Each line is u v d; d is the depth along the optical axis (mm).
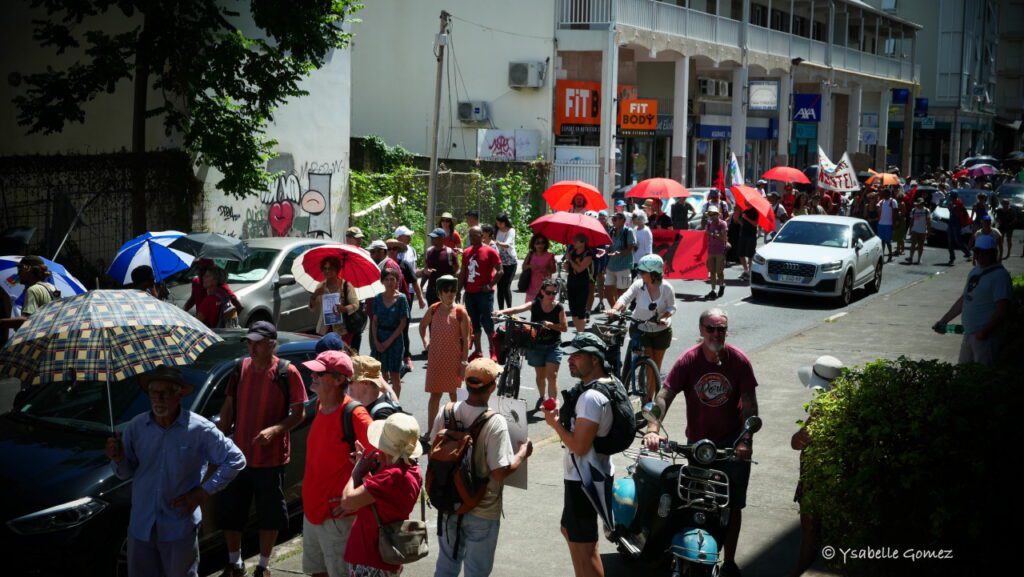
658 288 11055
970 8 76125
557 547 7000
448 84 33156
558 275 19141
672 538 6004
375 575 5195
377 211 24578
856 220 22484
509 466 5387
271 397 6492
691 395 6355
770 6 43344
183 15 17625
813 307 20188
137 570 5531
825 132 49156
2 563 6020
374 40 33750
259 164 19281
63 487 6152
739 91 41375
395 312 10211
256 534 7488
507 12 32375
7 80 21203
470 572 5488
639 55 36781
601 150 32500
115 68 16719
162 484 5449
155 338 5656
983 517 5121
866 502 5312
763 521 7438
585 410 5680
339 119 23484
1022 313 10406
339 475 5707
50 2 17078
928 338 15953
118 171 18078
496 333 10938
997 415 5203
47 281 10703
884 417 5332
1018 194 42906
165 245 12031
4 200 18156
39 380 5453
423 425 10508
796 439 6141
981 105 82250
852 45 58812
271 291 13977
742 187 23500
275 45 21203
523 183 29750
